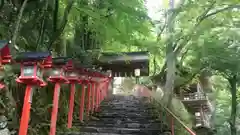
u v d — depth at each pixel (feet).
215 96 67.36
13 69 20.48
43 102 27.96
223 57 42.65
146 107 49.47
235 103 53.36
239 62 42.91
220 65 44.98
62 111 33.88
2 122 20.11
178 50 42.70
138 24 39.04
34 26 27.94
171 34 41.68
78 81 29.63
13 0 26.03
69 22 37.04
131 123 36.04
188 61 49.85
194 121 65.36
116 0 33.24
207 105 67.36
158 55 49.88
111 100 60.39
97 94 47.50
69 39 40.19
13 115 22.45
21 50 25.43
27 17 28.35
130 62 46.47
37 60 18.49
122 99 63.21
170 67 42.57
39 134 25.64
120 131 31.99
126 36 39.50
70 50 37.50
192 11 40.70
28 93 18.74
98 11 31.83
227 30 40.86
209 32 41.93
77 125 34.65
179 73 48.55
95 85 47.21
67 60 23.81
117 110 47.11
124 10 34.58
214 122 66.59
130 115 42.27
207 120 73.51
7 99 21.70
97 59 44.06
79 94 42.39
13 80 22.16
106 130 32.24
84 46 44.06
